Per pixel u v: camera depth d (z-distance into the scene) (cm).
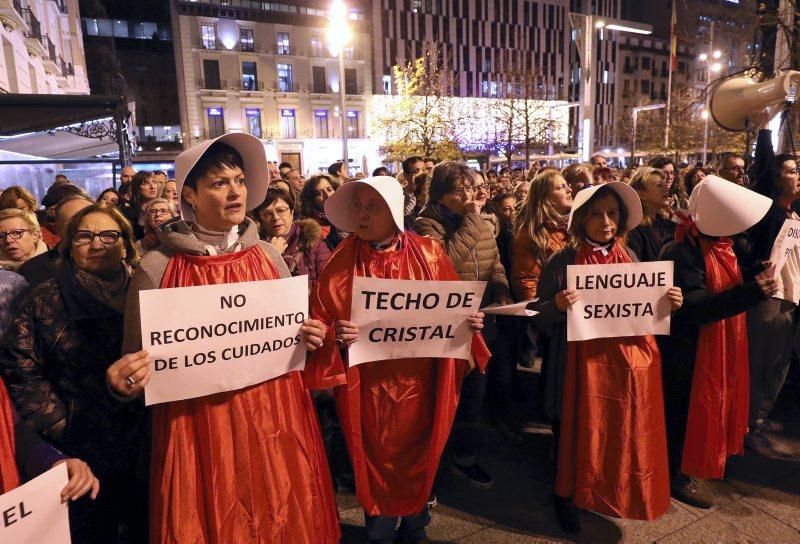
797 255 306
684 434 274
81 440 173
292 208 312
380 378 212
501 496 283
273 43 3588
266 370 167
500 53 4638
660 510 235
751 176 329
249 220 177
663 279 230
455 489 290
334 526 192
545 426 363
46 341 169
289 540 167
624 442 230
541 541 247
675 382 273
